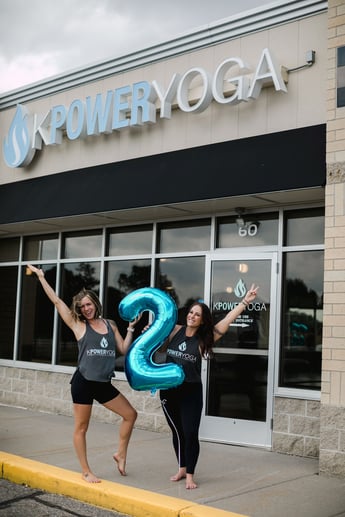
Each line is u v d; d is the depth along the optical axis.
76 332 6.84
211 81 9.50
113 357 6.85
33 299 12.45
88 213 10.29
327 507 6.12
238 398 9.09
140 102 10.21
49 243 12.38
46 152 11.90
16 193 12.02
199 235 10.12
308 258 8.89
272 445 8.66
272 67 8.70
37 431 9.61
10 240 13.10
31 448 8.36
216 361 9.31
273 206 9.24
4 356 12.77
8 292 12.98
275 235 9.27
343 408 7.26
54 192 11.21
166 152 10.02
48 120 11.70
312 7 8.73
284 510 6.00
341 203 7.52
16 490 6.88
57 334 11.83
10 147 12.27
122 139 10.70
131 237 11.03
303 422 8.45
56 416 11.21
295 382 8.75
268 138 8.75
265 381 8.91
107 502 6.35
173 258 10.36
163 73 10.43
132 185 9.95
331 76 7.81
